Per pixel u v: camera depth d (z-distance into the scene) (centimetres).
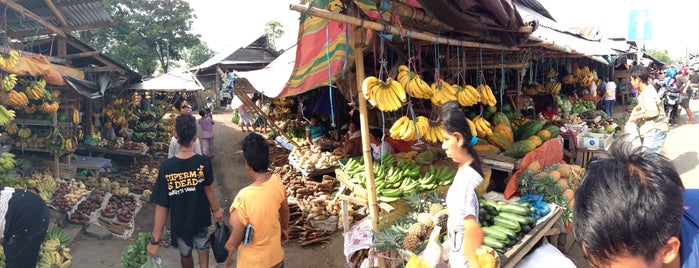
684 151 845
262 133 1484
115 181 777
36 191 593
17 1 690
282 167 834
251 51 2262
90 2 720
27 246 279
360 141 656
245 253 293
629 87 1838
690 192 129
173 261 480
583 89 1248
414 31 322
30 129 736
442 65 529
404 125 349
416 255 312
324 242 517
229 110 2522
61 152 696
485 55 547
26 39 833
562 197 418
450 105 257
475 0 331
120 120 1077
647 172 100
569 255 425
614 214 96
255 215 284
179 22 2770
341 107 916
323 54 365
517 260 312
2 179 535
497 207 362
